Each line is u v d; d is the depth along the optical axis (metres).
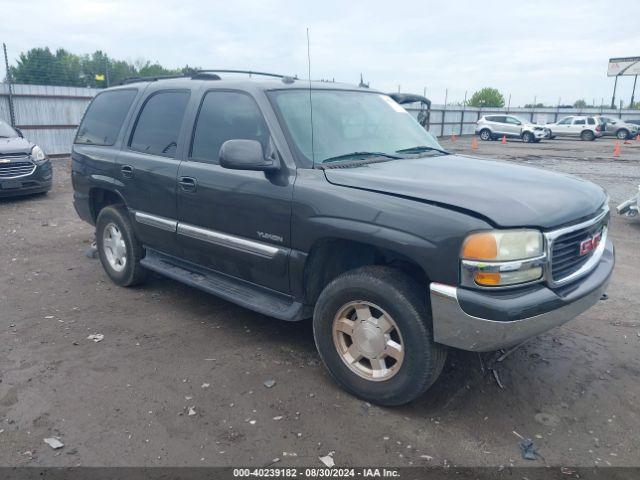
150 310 4.83
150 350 4.04
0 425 3.08
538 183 3.39
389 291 3.06
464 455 2.86
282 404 3.32
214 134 4.16
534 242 2.85
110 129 5.36
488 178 3.41
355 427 3.10
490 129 34.41
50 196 10.78
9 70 17.22
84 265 6.20
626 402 3.37
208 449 2.89
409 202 3.02
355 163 3.70
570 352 4.02
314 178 3.45
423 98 5.55
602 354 3.99
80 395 3.40
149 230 4.80
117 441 2.95
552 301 2.90
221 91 4.21
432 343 3.03
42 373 3.67
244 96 3.99
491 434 3.04
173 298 5.14
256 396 3.40
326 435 3.02
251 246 3.80
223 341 4.20
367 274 3.18
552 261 2.96
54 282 5.60
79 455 2.83
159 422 3.12
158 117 4.79
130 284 5.33
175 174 4.34
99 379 3.60
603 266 3.48
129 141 5.03
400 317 3.04
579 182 3.68
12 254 6.65
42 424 3.10
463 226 2.80
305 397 3.40
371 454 2.86
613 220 8.95
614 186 12.98
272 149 3.65
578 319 4.64
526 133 32.78
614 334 4.34
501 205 2.89
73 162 5.80
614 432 3.07
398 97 5.25
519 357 3.93
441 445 2.94
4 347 4.07
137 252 5.16
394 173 3.46
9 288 5.40
